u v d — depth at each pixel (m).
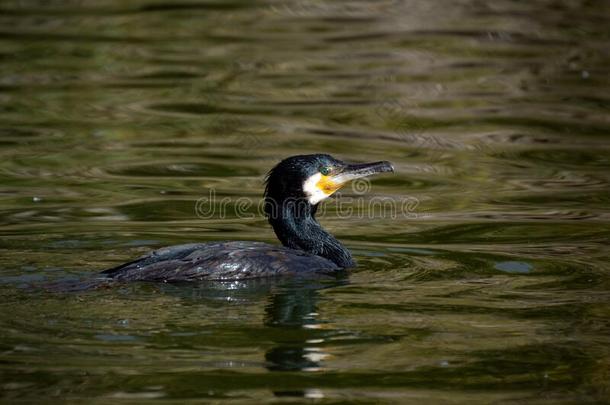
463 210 15.42
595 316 10.63
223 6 29.80
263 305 10.74
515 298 11.21
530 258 12.89
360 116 20.36
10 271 11.64
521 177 17.16
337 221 14.97
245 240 13.82
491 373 9.31
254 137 19.03
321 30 27.22
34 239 13.38
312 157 12.84
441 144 18.81
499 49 25.27
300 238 12.65
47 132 19.25
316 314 10.55
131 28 27.28
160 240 13.55
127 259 12.41
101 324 10.04
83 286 10.95
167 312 10.41
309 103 21.19
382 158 17.97
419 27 27.48
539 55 24.73
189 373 9.10
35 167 17.33
